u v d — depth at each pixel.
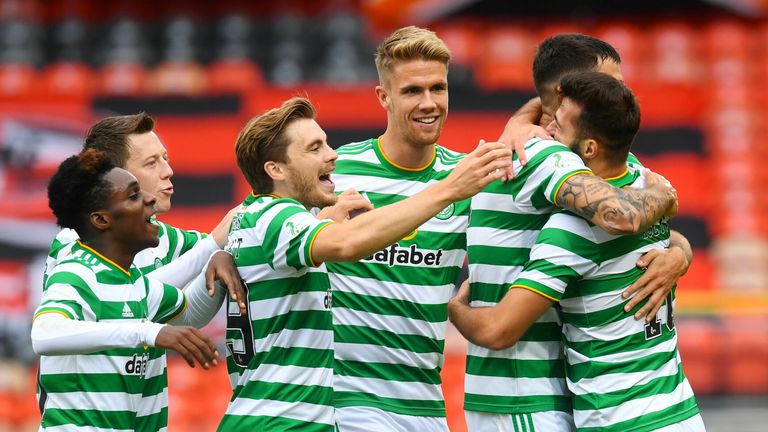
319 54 50.91
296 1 52.34
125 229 14.55
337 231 13.90
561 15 50.03
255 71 50.19
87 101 45.75
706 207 45.19
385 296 16.72
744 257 43.88
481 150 13.98
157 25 51.94
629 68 49.19
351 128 44.72
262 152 15.00
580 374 15.40
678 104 47.25
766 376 34.00
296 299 14.48
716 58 49.69
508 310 15.31
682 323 34.62
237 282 14.65
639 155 46.59
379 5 47.16
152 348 15.22
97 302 14.32
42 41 51.44
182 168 44.81
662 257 15.34
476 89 46.69
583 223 15.12
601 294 15.22
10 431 37.16
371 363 16.81
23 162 44.22
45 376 14.35
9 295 41.31
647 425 14.95
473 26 49.53
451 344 35.69
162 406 15.62
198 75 49.75
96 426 14.31
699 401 34.12
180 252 17.75
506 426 16.05
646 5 50.47
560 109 15.59
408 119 16.61
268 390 14.40
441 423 17.38
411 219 13.84
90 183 14.48
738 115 47.09
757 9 48.06
